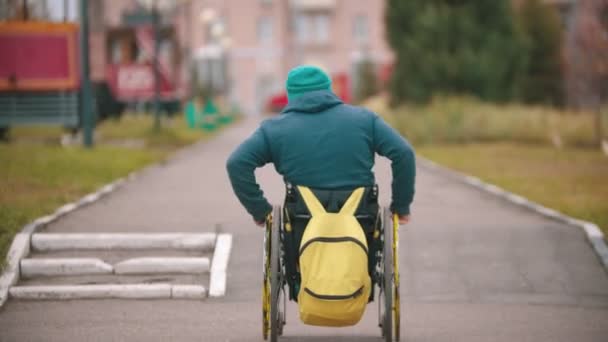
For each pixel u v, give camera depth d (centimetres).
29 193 1630
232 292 1097
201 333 895
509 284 1141
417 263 1227
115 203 1619
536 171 2378
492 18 4200
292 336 885
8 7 3189
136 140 3344
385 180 2131
